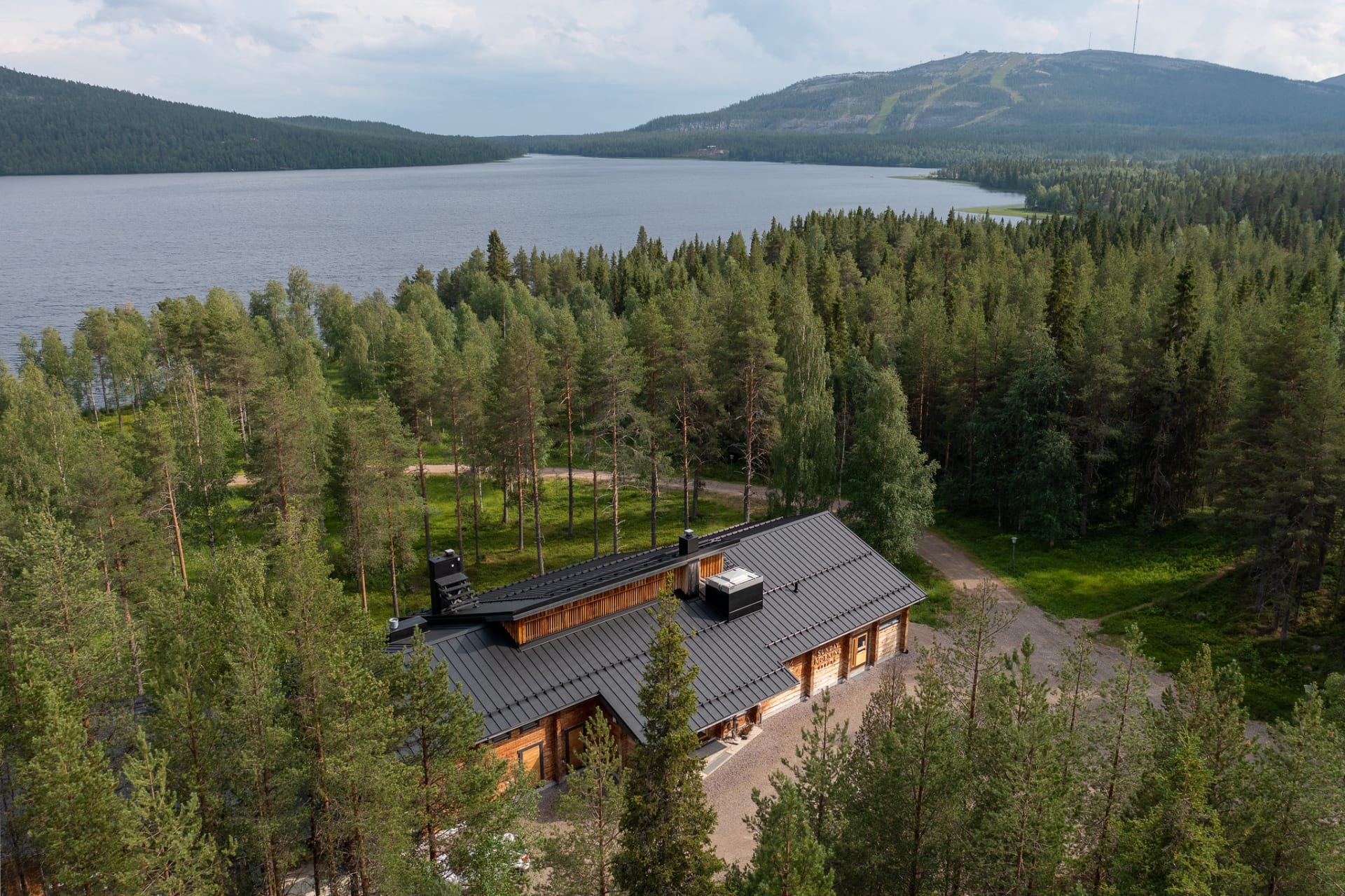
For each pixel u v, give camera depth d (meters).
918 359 72.56
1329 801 19.95
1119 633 45.97
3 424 67.75
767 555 41.47
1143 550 55.88
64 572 27.92
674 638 20.05
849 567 42.41
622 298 135.00
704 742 35.00
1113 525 60.69
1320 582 46.62
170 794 21.05
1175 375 57.06
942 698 21.70
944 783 21.09
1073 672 24.16
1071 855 22.23
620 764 21.64
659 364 61.09
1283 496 42.41
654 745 19.98
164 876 18.34
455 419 59.09
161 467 50.41
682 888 19.83
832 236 154.25
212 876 19.88
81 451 55.75
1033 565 55.31
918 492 52.84
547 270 154.62
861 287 114.12
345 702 20.72
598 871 20.92
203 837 19.94
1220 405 57.06
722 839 29.53
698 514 70.06
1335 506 42.62
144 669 30.44
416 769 21.52
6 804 22.36
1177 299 60.12
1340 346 63.69
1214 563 52.28
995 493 64.44
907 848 21.20
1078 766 22.08
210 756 21.20
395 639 33.84
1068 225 153.75
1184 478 59.22
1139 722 22.80
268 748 20.47
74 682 24.17
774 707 37.72
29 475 56.72
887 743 22.12
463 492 76.81
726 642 36.06
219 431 67.12
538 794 23.28
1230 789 21.05
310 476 51.41
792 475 56.56
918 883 21.33
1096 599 50.09
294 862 22.03
